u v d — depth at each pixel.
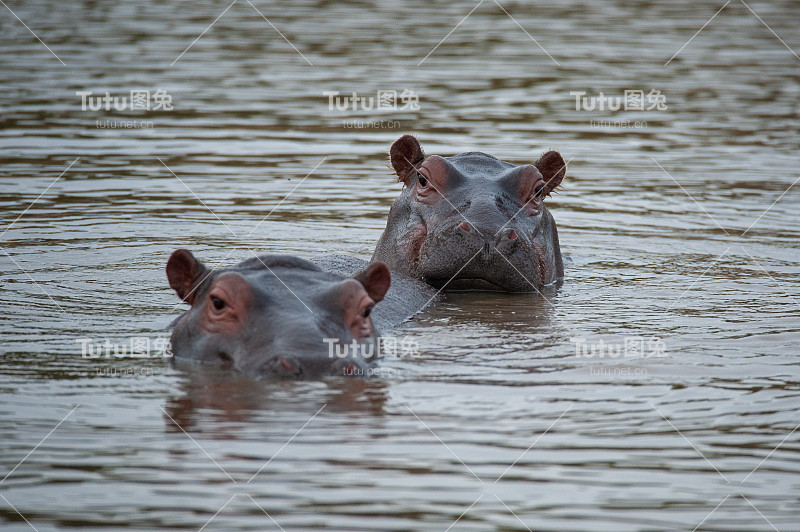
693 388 23.55
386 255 36.66
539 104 68.31
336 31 91.62
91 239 39.94
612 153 56.91
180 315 29.72
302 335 23.61
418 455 19.28
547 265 35.53
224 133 60.00
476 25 96.06
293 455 19.16
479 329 29.30
